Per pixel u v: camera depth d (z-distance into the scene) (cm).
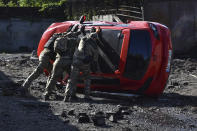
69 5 2652
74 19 2597
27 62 1708
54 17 2788
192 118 752
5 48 2752
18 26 2761
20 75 1291
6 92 877
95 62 938
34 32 2781
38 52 1073
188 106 869
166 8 2156
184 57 2081
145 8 2136
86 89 896
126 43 910
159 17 2155
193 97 994
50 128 609
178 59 1938
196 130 659
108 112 721
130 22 991
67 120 659
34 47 2786
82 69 873
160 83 927
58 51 870
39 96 900
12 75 1273
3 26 2744
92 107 802
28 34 2777
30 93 926
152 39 904
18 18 2759
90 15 2442
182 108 845
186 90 1112
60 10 2769
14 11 2756
